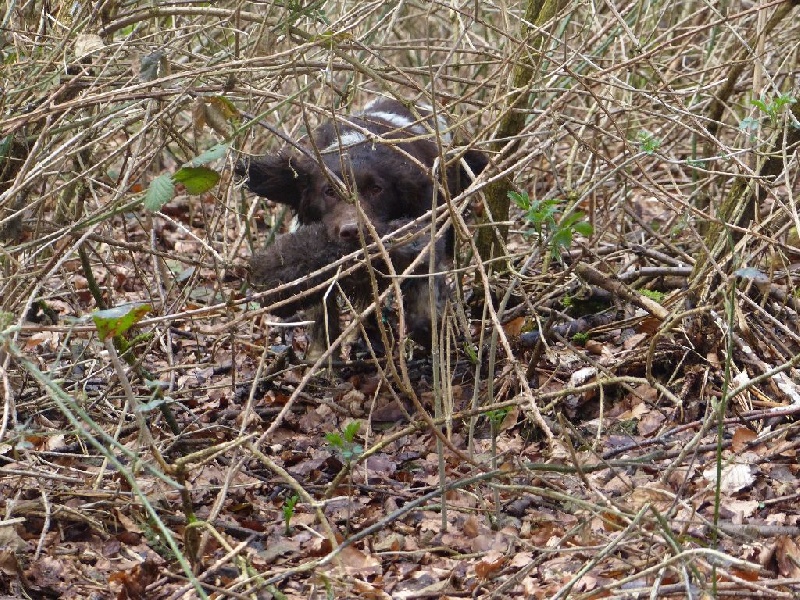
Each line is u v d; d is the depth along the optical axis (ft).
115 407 20.40
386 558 16.31
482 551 16.30
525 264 21.18
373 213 23.52
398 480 18.95
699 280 21.40
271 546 16.44
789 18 30.96
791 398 18.83
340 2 27.09
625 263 25.36
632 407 20.48
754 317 21.13
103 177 24.85
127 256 28.27
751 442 17.90
